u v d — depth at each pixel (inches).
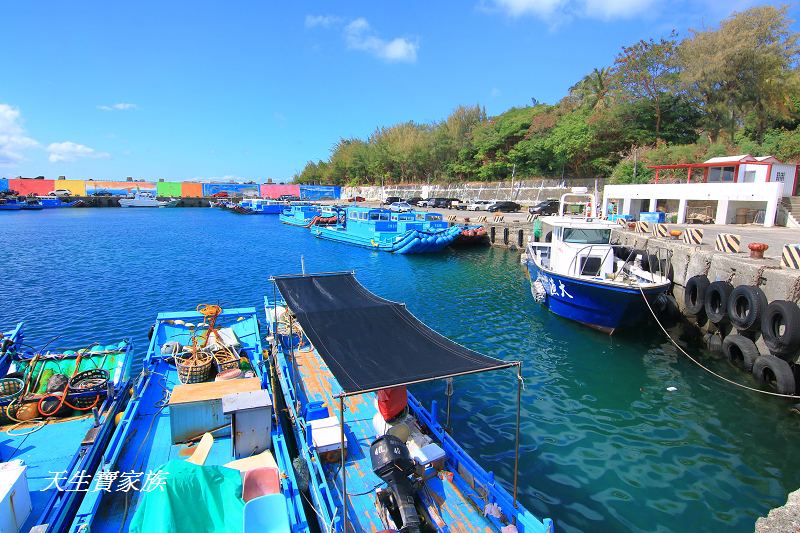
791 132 1626.5
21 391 376.8
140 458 320.2
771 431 424.2
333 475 317.7
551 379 535.5
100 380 395.9
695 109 1952.5
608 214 1422.2
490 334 690.2
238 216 3321.9
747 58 1699.1
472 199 2883.9
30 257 1348.4
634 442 408.2
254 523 239.6
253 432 320.8
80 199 3983.8
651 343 648.4
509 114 3100.4
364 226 1656.0
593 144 2169.0
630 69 1995.6
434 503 291.4
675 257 737.6
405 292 954.7
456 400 481.4
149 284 1016.2
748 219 1159.6
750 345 518.0
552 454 389.4
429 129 3858.3
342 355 310.8
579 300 674.8
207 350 465.4
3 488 253.3
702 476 362.0
